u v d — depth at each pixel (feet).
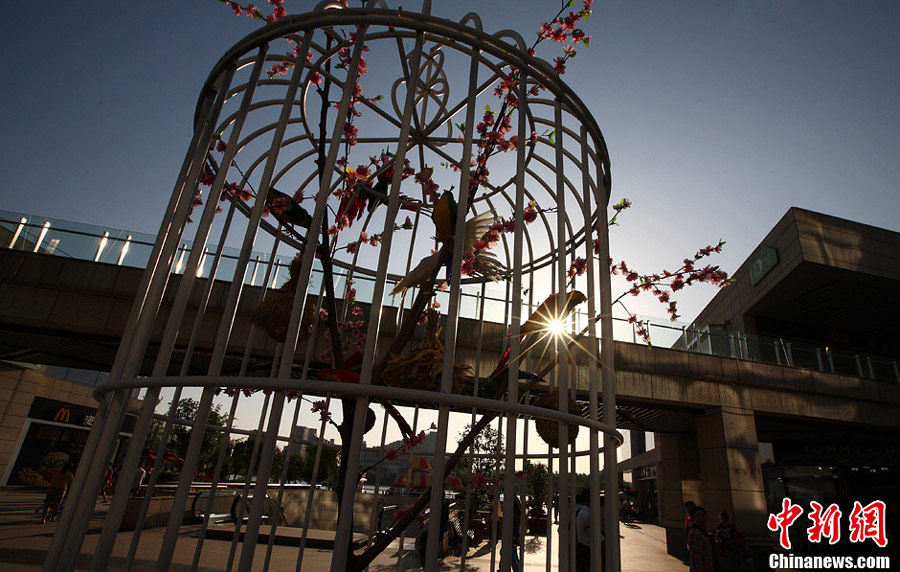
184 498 4.28
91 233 33.60
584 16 8.61
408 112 5.16
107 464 5.01
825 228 67.62
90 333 32.30
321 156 8.22
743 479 37.63
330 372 7.09
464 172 5.20
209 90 6.78
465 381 7.48
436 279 8.15
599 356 6.33
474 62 5.77
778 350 44.86
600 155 7.34
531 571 26.81
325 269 8.20
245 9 7.66
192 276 5.35
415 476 15.01
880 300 70.69
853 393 44.47
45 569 4.50
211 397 4.60
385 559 25.46
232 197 9.00
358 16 5.53
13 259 31.83
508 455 4.63
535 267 12.25
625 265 10.94
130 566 5.05
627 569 31.30
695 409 40.42
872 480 43.60
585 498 19.11
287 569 19.56
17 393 57.47
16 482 59.16
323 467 74.49
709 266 9.68
